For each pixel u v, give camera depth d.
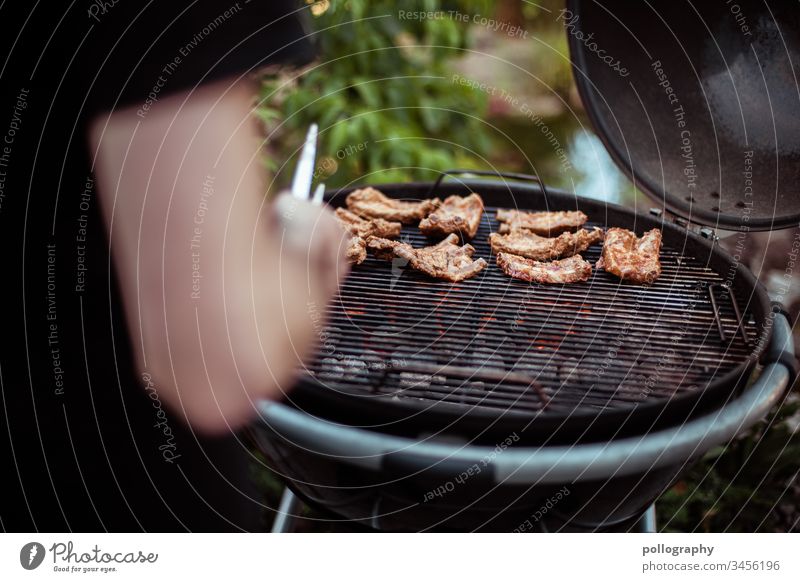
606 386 1.11
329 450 1.06
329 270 1.27
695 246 1.32
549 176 2.51
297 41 1.11
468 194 1.51
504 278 1.31
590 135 2.78
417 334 1.19
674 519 1.46
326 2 1.95
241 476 1.32
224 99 1.08
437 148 2.14
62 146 1.07
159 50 1.05
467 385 1.12
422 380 1.12
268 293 1.17
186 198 1.09
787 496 1.50
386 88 2.07
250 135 1.11
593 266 1.33
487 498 1.07
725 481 1.50
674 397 1.06
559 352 1.16
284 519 1.29
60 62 1.04
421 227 1.38
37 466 1.14
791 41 1.24
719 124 1.33
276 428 1.09
